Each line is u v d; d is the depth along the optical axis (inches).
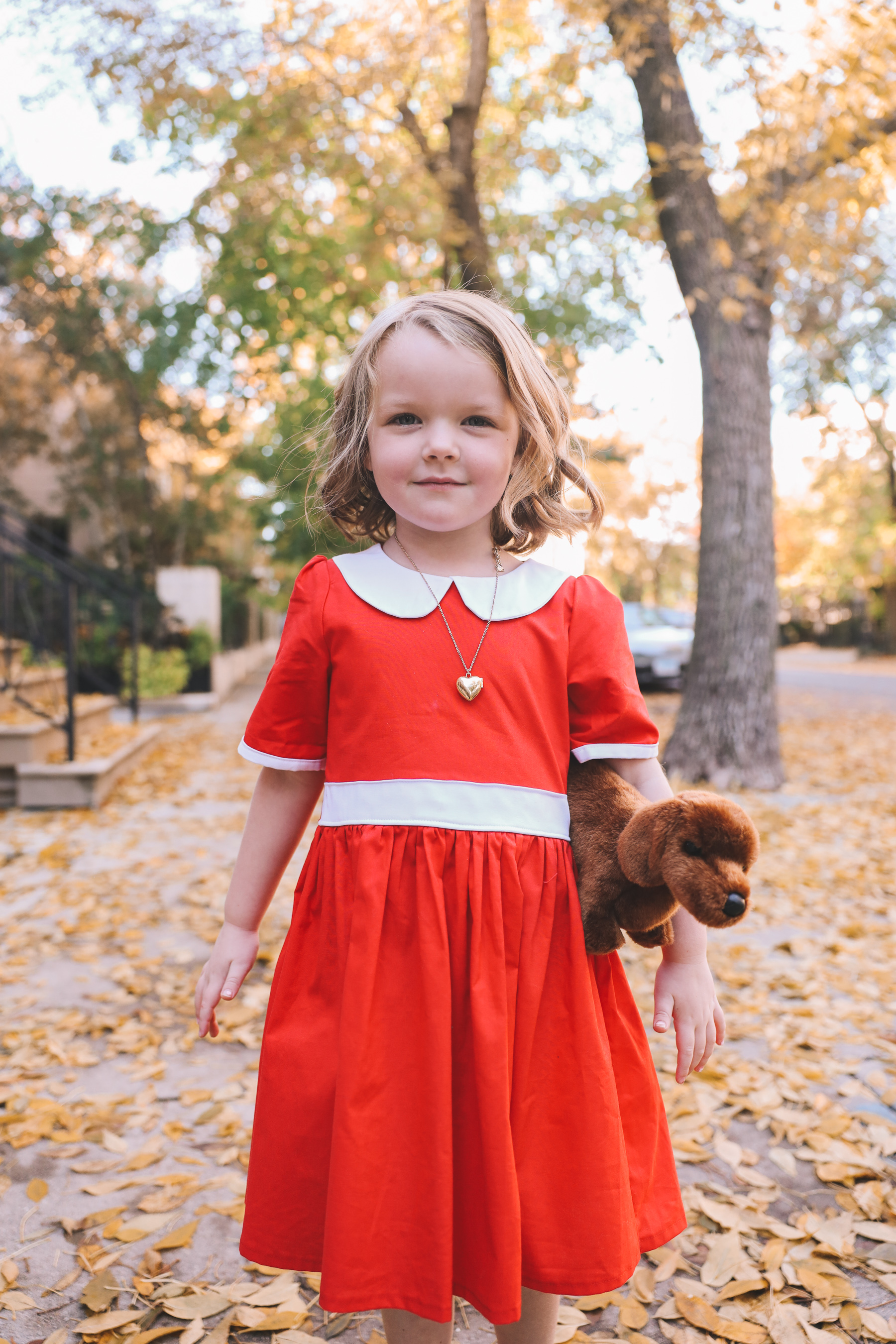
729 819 43.4
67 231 490.9
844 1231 77.5
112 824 232.7
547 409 50.9
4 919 160.1
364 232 323.0
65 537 697.6
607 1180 46.9
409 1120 45.8
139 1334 65.4
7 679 260.2
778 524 1334.9
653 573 1379.2
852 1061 109.0
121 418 609.0
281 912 161.6
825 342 535.8
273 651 1117.7
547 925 48.1
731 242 273.3
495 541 55.2
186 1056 111.0
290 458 67.9
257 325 363.3
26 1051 110.3
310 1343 64.9
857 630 1244.5
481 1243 45.3
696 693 282.5
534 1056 47.3
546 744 50.1
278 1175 47.7
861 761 330.6
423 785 47.9
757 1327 66.5
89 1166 87.3
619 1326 66.8
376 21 315.9
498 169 352.2
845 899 173.5
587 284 345.7
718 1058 109.7
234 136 312.8
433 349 47.5
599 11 243.6
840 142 245.0
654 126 261.4
